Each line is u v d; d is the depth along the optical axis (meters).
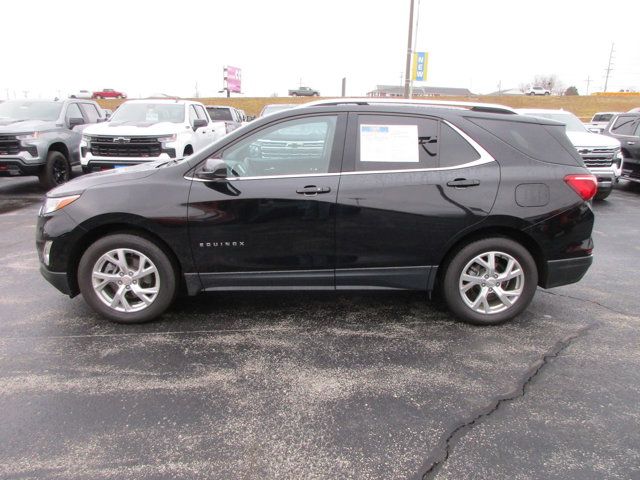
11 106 10.81
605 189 9.44
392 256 3.62
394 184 3.52
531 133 3.70
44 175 9.80
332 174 3.55
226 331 3.70
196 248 3.58
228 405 2.77
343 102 3.74
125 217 3.51
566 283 3.78
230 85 63.03
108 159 8.86
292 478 2.23
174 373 3.10
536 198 3.57
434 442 2.47
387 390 2.93
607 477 2.23
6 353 3.33
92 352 3.35
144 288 3.74
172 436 2.51
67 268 3.63
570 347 3.46
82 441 2.46
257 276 3.66
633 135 10.72
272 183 3.53
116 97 55.66
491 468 2.29
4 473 2.24
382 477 2.24
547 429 2.57
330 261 3.63
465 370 3.16
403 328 3.77
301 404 2.79
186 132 9.74
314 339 3.58
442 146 3.59
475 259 3.67
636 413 2.71
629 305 4.25
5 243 6.17
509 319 3.81
